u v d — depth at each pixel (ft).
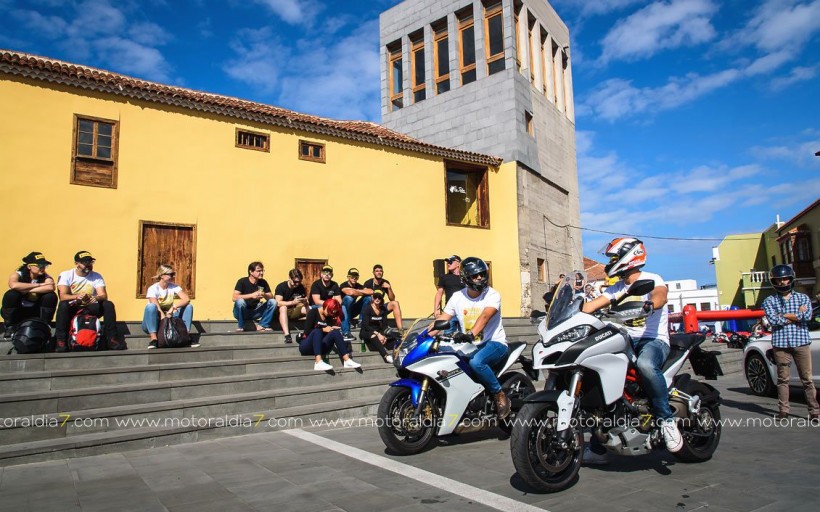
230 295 38.11
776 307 22.48
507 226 56.39
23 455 17.01
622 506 12.46
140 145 35.86
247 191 39.75
